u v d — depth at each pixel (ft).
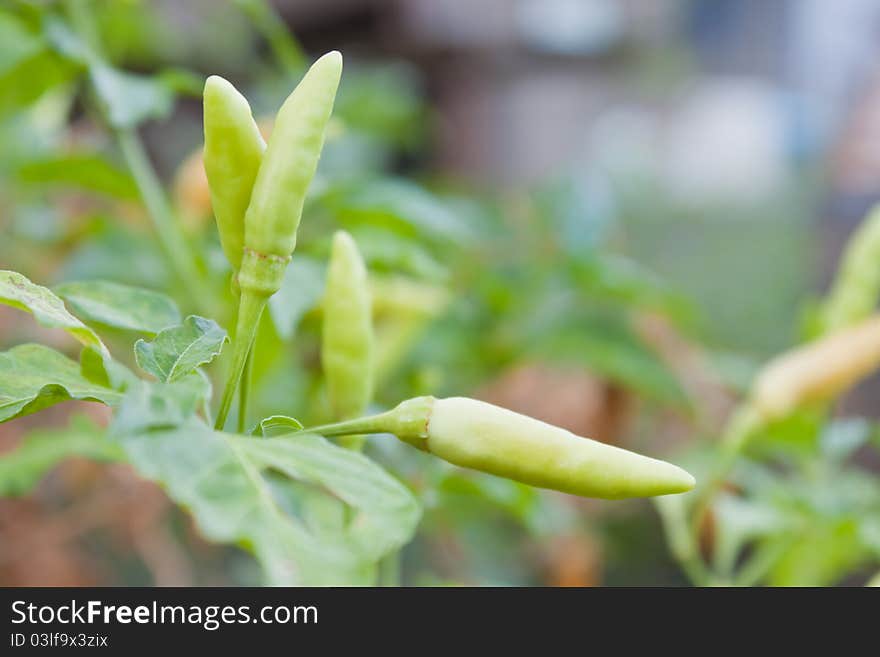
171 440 0.72
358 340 0.90
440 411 0.78
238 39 2.79
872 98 2.23
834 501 1.19
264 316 1.07
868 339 1.18
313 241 1.16
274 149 0.79
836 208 2.23
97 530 1.60
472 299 1.56
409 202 1.22
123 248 1.29
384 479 0.75
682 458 1.36
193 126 2.89
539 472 0.77
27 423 1.53
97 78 1.13
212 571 1.69
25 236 1.51
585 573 1.58
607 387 1.64
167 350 0.79
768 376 1.18
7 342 1.52
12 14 1.15
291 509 0.85
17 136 1.51
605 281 1.49
